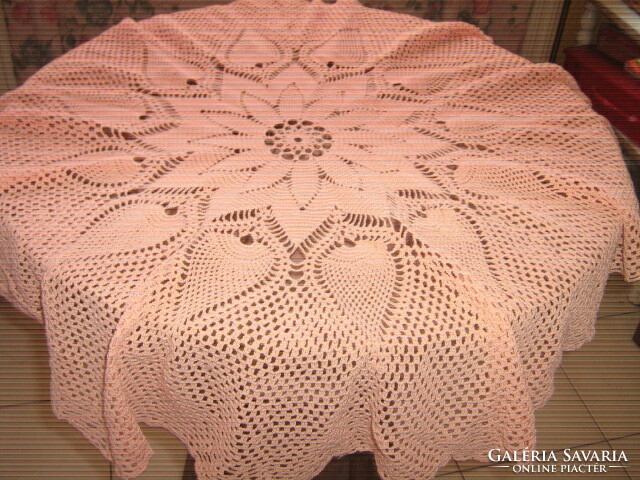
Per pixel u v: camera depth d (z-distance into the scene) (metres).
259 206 0.85
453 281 0.72
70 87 1.06
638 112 1.48
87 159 0.91
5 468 1.21
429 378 0.68
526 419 0.71
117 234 0.78
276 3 1.32
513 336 0.68
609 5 1.61
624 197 0.83
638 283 1.41
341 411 0.69
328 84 1.13
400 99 1.09
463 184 0.89
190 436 0.77
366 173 0.91
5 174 0.84
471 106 1.06
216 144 0.98
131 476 0.77
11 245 0.78
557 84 1.09
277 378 0.65
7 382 1.32
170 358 0.67
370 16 1.28
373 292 0.71
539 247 0.76
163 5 1.90
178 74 1.13
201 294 0.70
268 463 0.71
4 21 1.84
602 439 1.31
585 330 0.84
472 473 1.27
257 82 1.13
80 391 0.77
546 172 0.88
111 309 0.69
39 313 0.81
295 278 0.73
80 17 1.88
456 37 1.22
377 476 1.13
